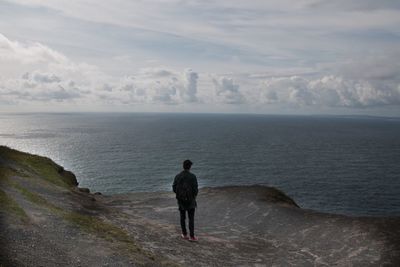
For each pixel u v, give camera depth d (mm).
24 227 11492
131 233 15352
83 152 132000
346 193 71000
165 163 106188
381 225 17812
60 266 9250
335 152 146625
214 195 27375
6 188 16438
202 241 16344
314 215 20781
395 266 13422
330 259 14609
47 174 26672
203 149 147375
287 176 88938
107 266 9992
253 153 136625
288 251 15797
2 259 8672
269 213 21766
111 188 72312
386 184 80750
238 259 14219
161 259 12148
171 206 24719
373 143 194250
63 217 13953
